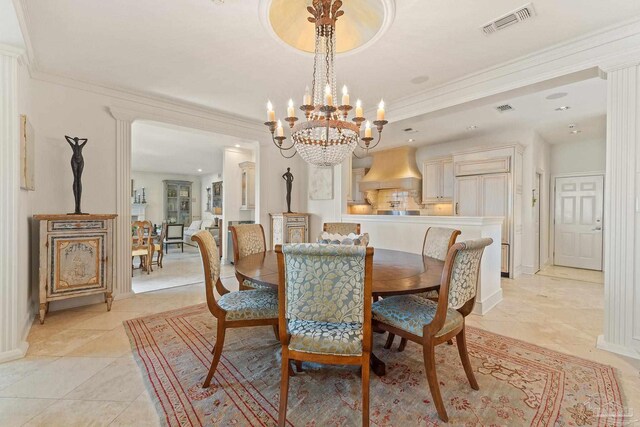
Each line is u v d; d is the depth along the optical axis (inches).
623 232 87.1
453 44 96.1
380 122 90.0
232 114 170.4
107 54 104.3
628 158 86.0
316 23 79.4
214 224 340.2
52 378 73.7
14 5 71.1
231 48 99.8
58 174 122.3
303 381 73.2
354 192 289.9
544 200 228.2
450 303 63.8
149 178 391.5
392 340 90.8
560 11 80.4
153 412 61.8
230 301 78.2
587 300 142.4
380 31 88.4
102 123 132.6
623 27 85.7
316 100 132.0
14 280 84.4
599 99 146.8
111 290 122.8
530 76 104.0
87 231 116.1
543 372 77.4
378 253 107.4
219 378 74.2
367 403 56.4
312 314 56.9
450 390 69.6
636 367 79.7
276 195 201.0
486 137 216.2
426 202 244.8
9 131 84.5
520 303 137.4
